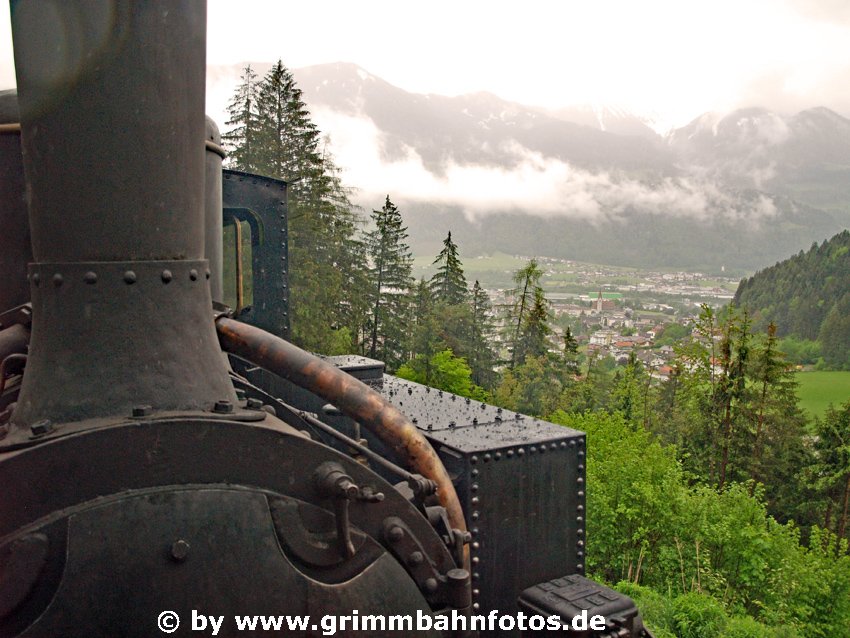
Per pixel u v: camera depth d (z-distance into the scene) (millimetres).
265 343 2549
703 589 10586
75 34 1857
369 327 32750
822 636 10727
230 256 4742
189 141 2041
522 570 3320
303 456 2035
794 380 26719
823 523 25812
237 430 1915
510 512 3266
